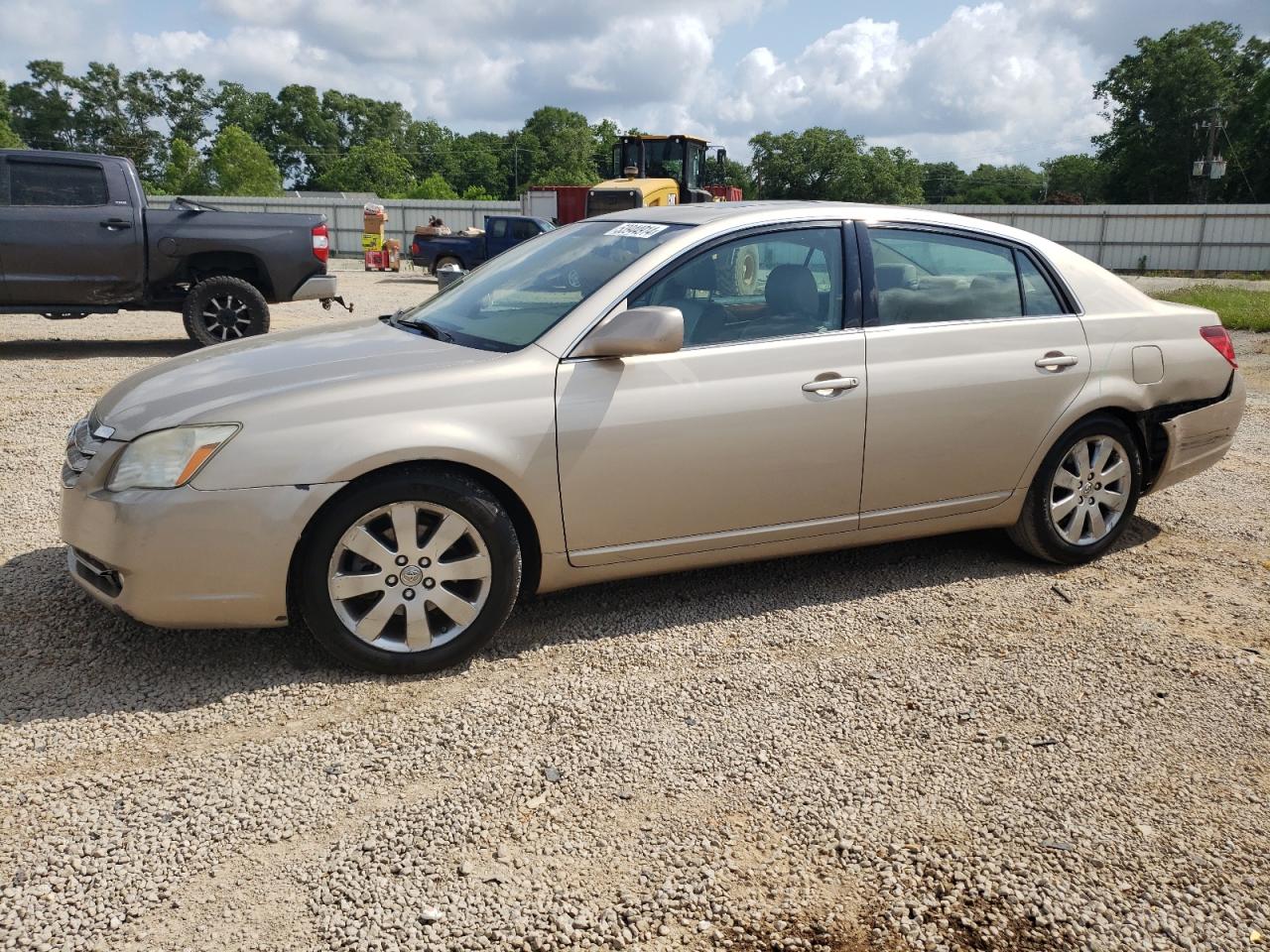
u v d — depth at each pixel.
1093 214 42.09
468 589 3.53
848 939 2.30
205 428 3.21
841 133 96.19
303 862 2.50
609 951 2.24
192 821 2.65
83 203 10.16
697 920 2.34
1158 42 69.31
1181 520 5.46
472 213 42.22
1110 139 73.19
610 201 22.84
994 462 4.33
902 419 4.08
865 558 4.75
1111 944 2.30
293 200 41.53
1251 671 3.65
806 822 2.71
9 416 7.32
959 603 4.23
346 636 3.38
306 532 3.30
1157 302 4.86
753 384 3.79
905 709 3.33
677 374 3.69
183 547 3.17
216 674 3.44
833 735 3.16
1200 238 40.94
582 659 3.64
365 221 30.77
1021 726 3.24
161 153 122.25
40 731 3.05
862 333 4.03
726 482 3.81
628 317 3.48
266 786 2.81
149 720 3.14
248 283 10.88
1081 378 4.44
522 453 3.45
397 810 2.72
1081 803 2.83
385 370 3.46
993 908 2.40
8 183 9.92
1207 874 2.54
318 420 3.26
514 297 4.04
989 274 4.37
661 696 3.38
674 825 2.69
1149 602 4.29
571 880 2.46
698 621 4.00
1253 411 8.77
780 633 3.90
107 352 10.76
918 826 2.71
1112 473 4.67
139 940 2.22
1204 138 67.56
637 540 3.75
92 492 3.29
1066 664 3.68
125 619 3.82
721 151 26.12
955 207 43.50
